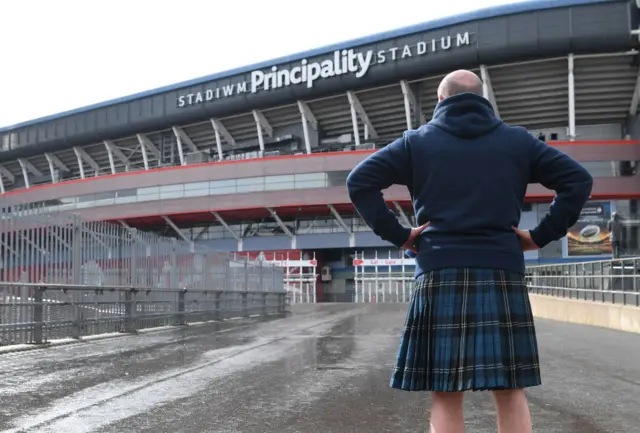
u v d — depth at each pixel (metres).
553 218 2.33
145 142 75.12
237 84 66.06
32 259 10.95
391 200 52.44
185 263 18.20
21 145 81.81
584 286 18.11
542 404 5.41
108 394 5.84
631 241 52.62
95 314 12.70
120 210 62.16
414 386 2.25
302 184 56.50
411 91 60.81
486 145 2.36
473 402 5.48
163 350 10.05
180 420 4.75
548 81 57.56
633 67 54.91
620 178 52.06
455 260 2.27
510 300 2.25
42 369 7.59
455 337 2.20
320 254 62.22
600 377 6.95
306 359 8.77
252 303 25.39
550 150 2.39
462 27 54.47
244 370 7.55
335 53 60.62
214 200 58.78
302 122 68.75
